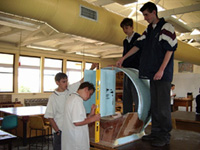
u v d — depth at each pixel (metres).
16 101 8.46
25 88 9.06
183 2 4.46
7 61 8.52
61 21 2.65
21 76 8.94
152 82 1.73
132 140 1.77
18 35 7.47
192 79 10.58
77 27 2.85
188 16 5.34
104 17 3.15
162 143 1.65
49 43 9.04
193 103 10.42
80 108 1.93
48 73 9.86
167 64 1.68
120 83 11.33
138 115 1.77
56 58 10.12
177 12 4.08
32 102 8.95
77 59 11.00
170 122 1.71
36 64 9.45
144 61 1.78
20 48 8.81
